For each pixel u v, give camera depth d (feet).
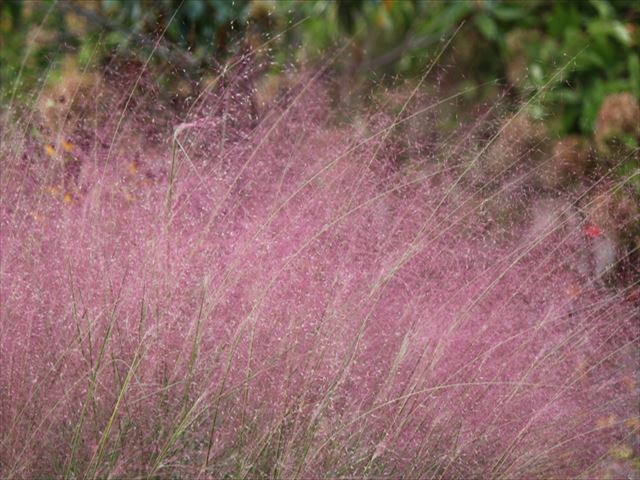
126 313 15.34
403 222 17.26
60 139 17.93
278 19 23.89
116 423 14.84
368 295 15.88
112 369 15.16
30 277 15.83
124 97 18.98
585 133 24.34
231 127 17.95
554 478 16.83
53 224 16.35
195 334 14.78
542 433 16.67
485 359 16.28
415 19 27.14
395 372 15.46
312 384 15.49
